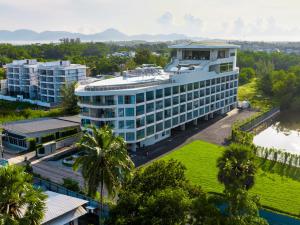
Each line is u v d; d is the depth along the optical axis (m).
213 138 109.31
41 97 175.00
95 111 92.50
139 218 40.19
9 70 190.75
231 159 48.84
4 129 104.88
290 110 166.25
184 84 112.56
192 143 104.12
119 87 93.56
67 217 48.22
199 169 83.38
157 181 46.78
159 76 113.94
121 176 48.06
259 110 147.62
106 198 63.38
